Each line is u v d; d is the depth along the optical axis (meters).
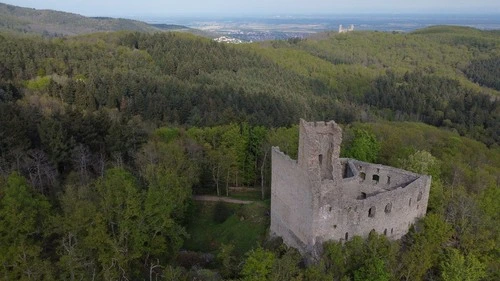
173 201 63.25
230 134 84.25
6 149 70.44
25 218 49.78
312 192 49.03
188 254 63.12
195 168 76.00
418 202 57.94
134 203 52.97
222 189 85.00
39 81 119.75
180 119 113.06
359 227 52.44
